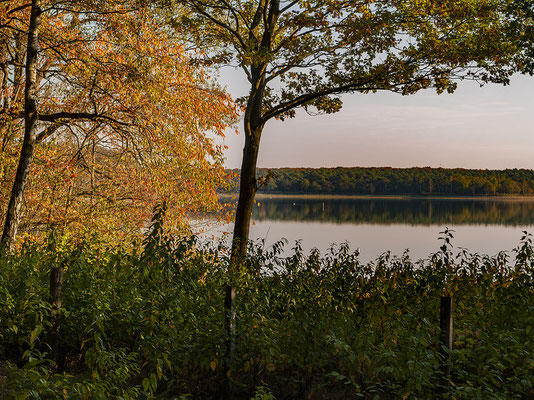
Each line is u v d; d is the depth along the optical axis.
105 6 14.75
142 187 16.72
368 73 14.55
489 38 13.55
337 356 6.45
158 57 15.87
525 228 67.50
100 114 16.19
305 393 6.03
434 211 116.31
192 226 17.84
